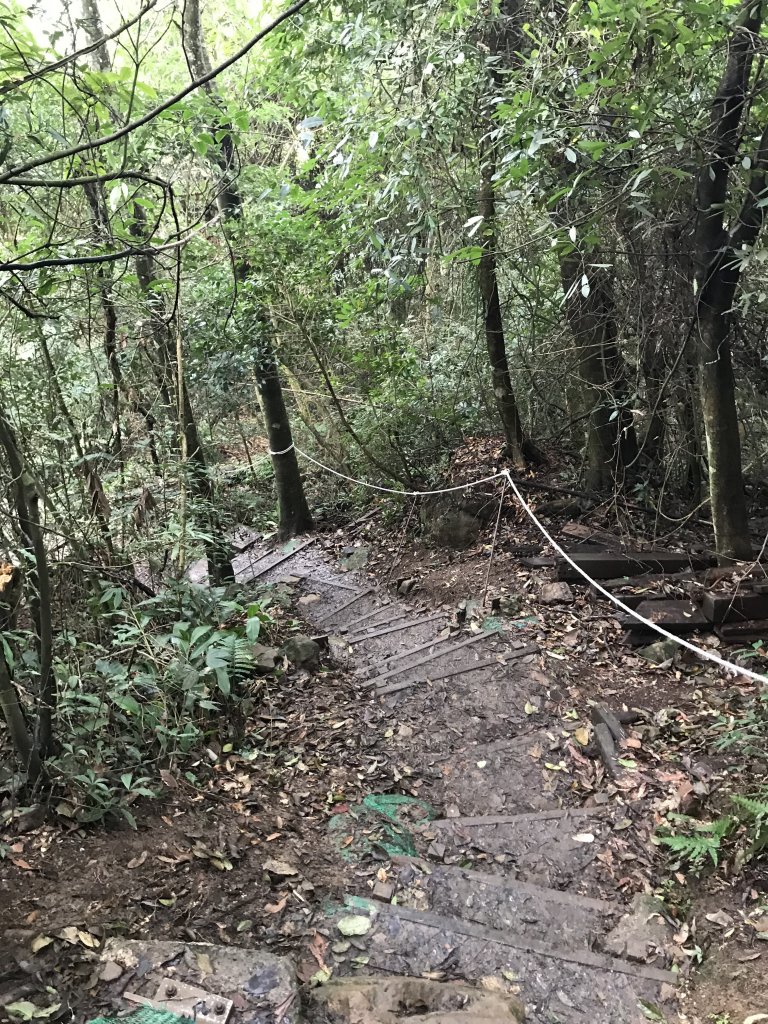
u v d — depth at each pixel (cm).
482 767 390
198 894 263
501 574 614
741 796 313
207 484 576
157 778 329
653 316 555
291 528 918
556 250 481
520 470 752
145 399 516
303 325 720
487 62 503
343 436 959
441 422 866
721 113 420
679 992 243
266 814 328
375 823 334
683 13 333
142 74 643
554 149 412
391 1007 214
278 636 549
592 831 329
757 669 454
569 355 695
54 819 277
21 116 359
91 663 358
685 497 671
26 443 342
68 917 235
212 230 605
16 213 401
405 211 585
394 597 679
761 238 474
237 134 414
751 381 609
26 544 296
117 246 359
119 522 447
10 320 359
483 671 480
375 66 518
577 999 239
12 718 266
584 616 532
